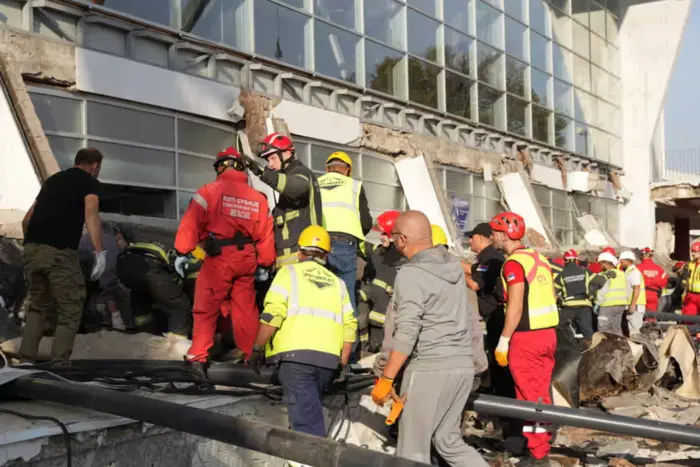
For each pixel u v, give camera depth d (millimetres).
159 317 7852
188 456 5605
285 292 5555
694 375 9906
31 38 9734
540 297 6293
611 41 29969
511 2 23062
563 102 25984
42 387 5109
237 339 6578
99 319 7641
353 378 6695
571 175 25656
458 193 19641
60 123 10102
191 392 5801
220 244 6340
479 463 5199
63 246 6082
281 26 14211
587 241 26172
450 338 5211
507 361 6445
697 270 15422
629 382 9398
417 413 5184
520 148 23047
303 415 5508
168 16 11805
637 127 30203
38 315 6262
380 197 17109
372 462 4164
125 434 5168
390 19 17609
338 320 5695
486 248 7695
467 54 20609
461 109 20188
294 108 14133
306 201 6785
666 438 5590
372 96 16766
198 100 12148
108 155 10711
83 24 10523
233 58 12883
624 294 13484
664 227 33000
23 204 8758
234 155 6629
